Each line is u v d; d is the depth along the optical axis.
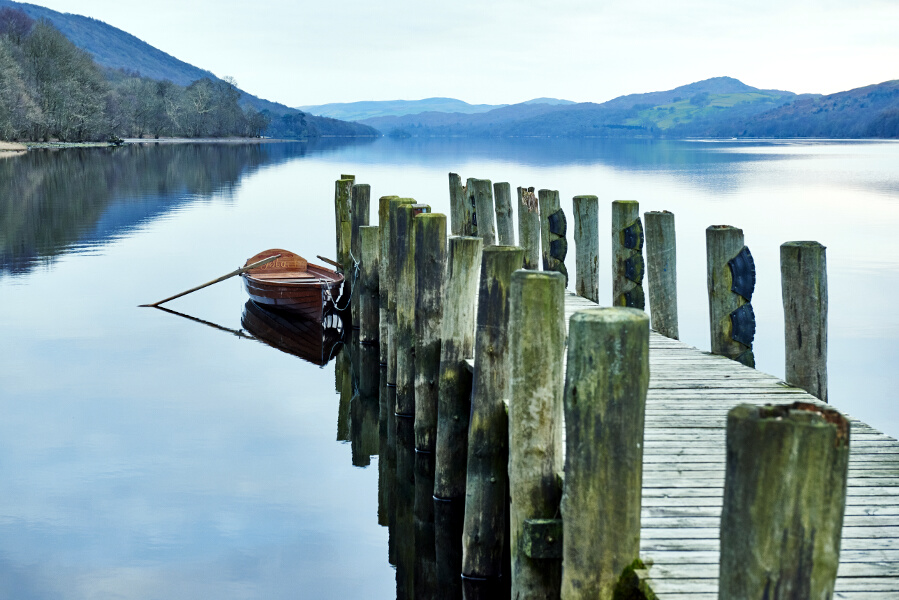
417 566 6.84
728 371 7.51
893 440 5.87
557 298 4.74
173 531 7.30
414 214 9.72
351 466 8.98
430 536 7.39
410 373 9.76
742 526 2.71
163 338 14.11
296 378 12.23
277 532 7.36
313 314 14.53
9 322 14.82
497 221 13.62
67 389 11.30
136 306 16.30
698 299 16.36
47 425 9.90
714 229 7.81
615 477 3.80
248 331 14.76
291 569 6.72
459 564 6.93
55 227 26.22
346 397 11.42
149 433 9.74
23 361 12.55
